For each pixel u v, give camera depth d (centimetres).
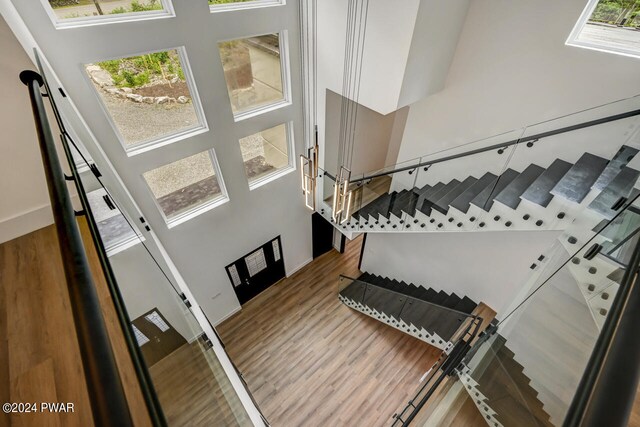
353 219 603
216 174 525
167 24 364
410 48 346
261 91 506
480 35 400
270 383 570
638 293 87
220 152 495
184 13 368
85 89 350
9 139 272
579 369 284
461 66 434
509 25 372
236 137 501
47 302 221
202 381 229
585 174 338
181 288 349
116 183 351
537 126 371
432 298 640
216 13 392
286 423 515
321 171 595
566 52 342
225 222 571
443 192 468
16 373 178
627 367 63
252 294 731
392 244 699
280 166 613
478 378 367
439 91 471
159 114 423
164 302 245
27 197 288
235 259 635
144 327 206
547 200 352
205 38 397
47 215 299
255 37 450
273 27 444
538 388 308
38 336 197
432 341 559
